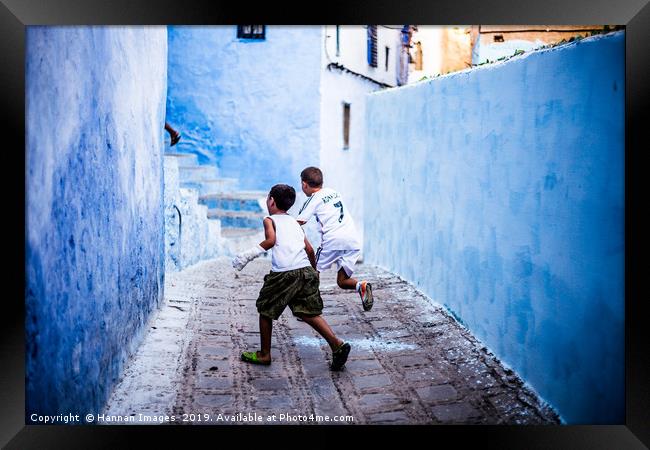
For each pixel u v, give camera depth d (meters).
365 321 6.18
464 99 5.81
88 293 3.72
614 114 3.51
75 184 3.46
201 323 5.90
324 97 11.90
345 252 5.66
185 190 8.36
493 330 5.13
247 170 11.94
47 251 3.11
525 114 4.52
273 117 11.84
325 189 5.78
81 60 3.57
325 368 5.01
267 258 10.01
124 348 4.61
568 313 3.98
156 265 5.91
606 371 3.63
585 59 3.74
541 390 4.35
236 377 4.78
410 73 16.55
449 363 5.08
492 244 5.15
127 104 4.73
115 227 4.32
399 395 4.54
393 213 8.30
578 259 3.86
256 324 6.04
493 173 5.12
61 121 3.25
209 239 9.03
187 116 11.90
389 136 8.48
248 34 11.77
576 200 3.86
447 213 6.28
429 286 6.85
